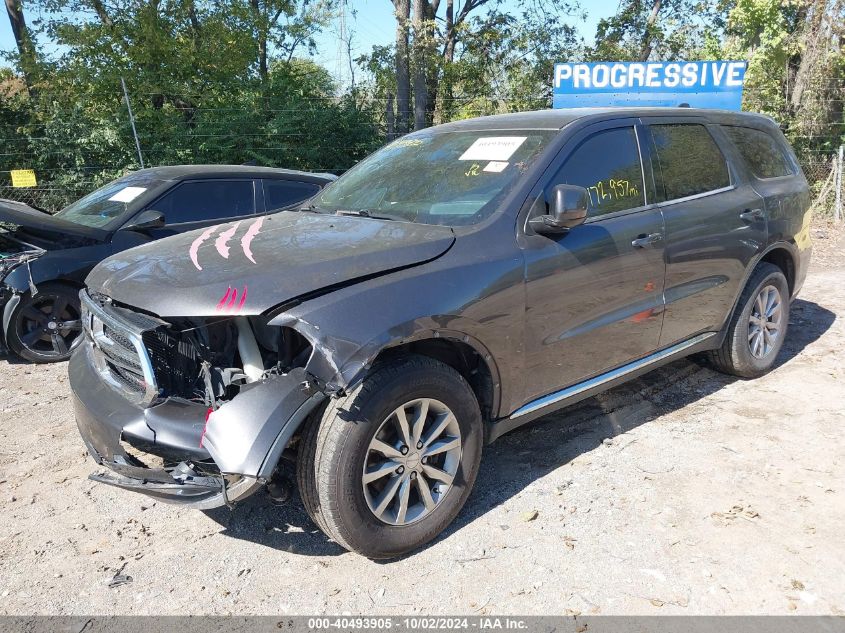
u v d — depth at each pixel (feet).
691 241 13.61
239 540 10.67
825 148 45.32
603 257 11.89
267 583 9.62
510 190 11.32
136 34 48.65
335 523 9.19
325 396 8.90
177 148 43.65
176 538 10.77
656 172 13.42
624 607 8.94
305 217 12.42
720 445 13.19
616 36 65.36
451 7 68.08
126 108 45.93
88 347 11.09
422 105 54.80
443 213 11.41
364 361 8.80
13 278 18.39
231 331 9.70
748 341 15.92
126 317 9.59
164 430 9.12
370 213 12.09
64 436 14.51
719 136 15.33
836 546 10.07
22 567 10.08
